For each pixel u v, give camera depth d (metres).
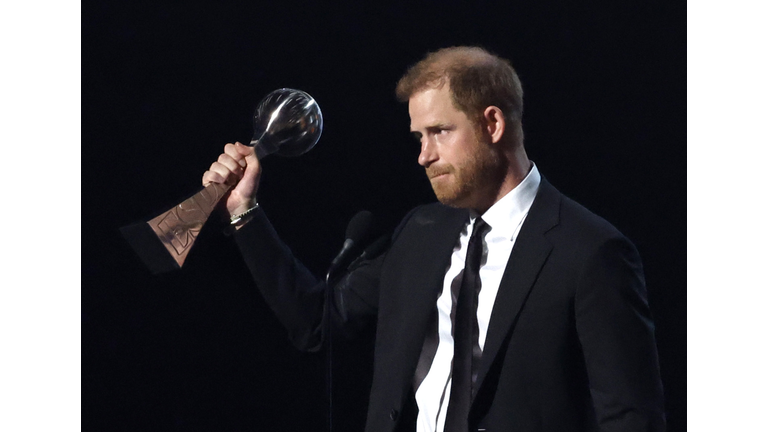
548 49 12.18
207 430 13.20
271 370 13.21
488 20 12.28
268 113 7.77
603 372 6.77
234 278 8.34
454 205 7.43
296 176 12.79
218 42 12.82
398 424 7.41
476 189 7.25
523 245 7.21
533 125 12.21
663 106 11.90
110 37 12.80
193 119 12.90
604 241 6.96
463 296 7.30
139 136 12.91
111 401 13.09
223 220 7.98
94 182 12.84
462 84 7.07
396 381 7.50
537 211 7.35
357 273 8.42
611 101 12.05
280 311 7.99
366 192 12.71
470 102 7.06
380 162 12.68
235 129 12.84
